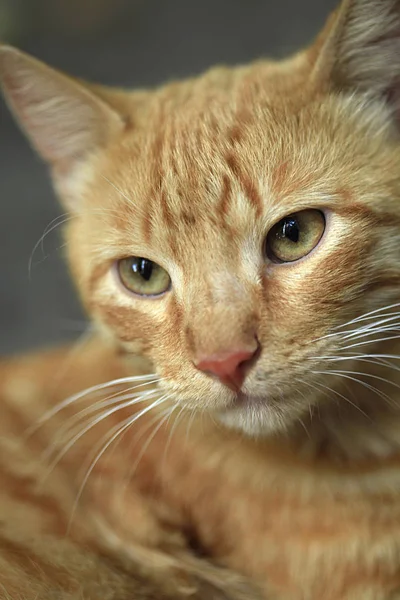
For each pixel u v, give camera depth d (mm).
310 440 297
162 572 303
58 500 308
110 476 317
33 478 311
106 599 293
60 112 322
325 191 274
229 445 305
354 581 295
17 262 564
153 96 322
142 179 292
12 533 293
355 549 293
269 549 302
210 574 306
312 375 271
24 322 539
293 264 274
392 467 294
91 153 322
